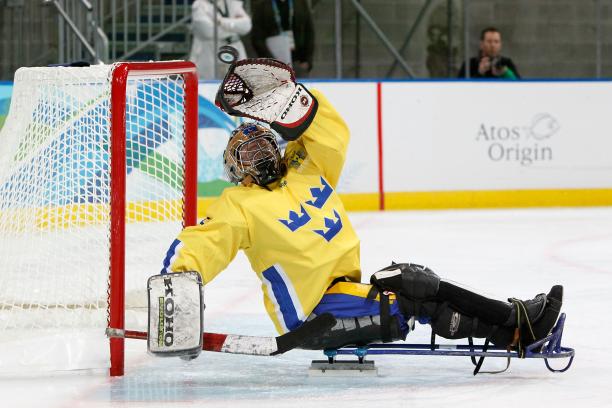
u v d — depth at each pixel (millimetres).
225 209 9203
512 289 15656
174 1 29875
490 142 29297
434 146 29016
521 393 9195
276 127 9375
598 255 19359
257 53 29438
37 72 10359
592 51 32625
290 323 9273
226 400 9031
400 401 8914
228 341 9102
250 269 18094
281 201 9305
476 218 26516
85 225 11227
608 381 9672
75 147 11117
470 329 9477
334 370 9852
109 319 9719
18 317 11109
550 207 29547
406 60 31859
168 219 13023
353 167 28609
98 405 8914
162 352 8664
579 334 12109
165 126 19531
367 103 28656
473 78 29609
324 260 9242
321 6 31156
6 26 28438
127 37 29812
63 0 28453
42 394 9305
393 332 9359
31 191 10984
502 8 32219
